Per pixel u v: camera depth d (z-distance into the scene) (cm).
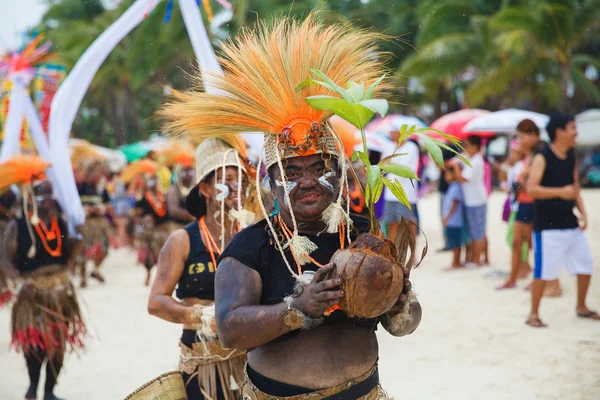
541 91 2433
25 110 830
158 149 1123
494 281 824
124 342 642
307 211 208
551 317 635
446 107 3319
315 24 234
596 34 2750
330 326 212
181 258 313
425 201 2264
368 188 193
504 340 571
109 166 1523
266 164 216
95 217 973
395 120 1118
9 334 705
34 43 858
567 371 486
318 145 207
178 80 3070
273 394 211
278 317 188
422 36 2453
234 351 308
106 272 1104
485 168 964
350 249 190
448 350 556
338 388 208
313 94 213
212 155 319
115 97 3756
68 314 486
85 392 506
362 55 234
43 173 494
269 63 215
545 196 584
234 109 221
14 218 484
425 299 743
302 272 209
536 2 2141
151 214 931
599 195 2083
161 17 2778
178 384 310
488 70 2411
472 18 2319
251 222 311
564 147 590
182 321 299
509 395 450
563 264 608
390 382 489
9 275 472
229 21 2189
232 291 204
